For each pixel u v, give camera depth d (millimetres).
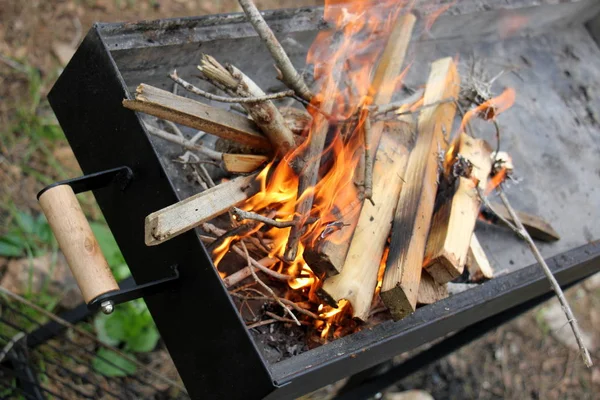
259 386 973
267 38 1169
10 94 2273
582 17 2074
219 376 1072
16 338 1760
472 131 1709
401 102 1433
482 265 1423
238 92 1165
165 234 995
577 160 1867
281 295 1259
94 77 1214
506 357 2307
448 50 1872
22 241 2004
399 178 1338
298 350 1205
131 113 1129
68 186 1129
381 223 1263
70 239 1078
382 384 1778
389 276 1182
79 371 1853
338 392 1861
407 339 1194
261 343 1198
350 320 1227
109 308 1041
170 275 1125
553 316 2434
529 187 1748
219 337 1035
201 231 1263
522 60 1975
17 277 1956
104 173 1172
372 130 1313
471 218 1339
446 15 1712
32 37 2400
